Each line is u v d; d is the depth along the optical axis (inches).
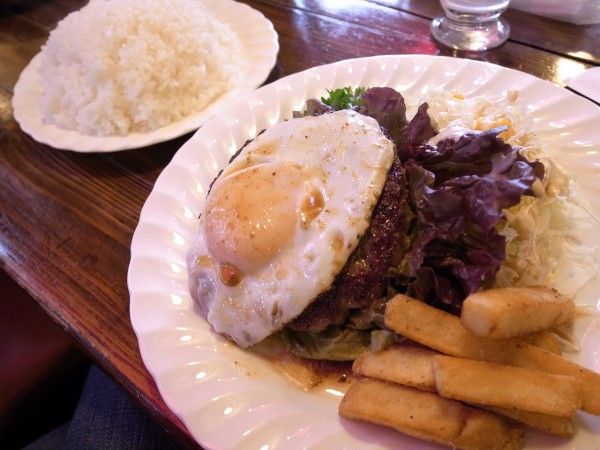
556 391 5.4
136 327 7.7
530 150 8.5
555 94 9.9
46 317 11.3
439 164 7.8
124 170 11.7
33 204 11.4
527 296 6.0
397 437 6.0
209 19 14.2
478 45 12.3
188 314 8.0
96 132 12.2
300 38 14.5
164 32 12.9
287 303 7.0
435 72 11.2
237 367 7.3
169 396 6.7
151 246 9.0
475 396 5.5
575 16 12.3
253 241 7.3
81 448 10.0
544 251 8.1
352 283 6.9
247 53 13.9
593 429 5.7
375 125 8.1
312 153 7.9
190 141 10.8
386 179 7.4
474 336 6.0
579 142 9.2
